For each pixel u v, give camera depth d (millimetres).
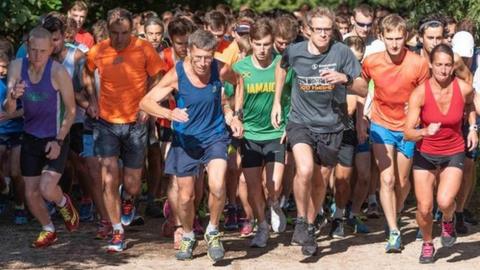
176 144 19047
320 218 22422
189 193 19078
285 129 20234
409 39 23297
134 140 20484
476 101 18922
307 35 22078
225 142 19031
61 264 19188
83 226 22500
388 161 20281
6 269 18812
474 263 19531
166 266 19094
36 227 22359
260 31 19750
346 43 21594
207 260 19562
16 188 22469
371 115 20547
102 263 19281
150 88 20625
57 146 19453
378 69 20156
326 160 19516
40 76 19578
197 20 26672
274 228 21406
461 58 20469
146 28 23266
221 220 23219
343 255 20125
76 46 21953
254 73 20062
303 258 19797
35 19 26219
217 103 19000
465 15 31094
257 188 20375
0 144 22391
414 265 19359
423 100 18609
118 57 20359
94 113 20312
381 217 24094
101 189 21000
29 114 19766
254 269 18953
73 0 30016
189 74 18781
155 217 23625
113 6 34312
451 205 18922
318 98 19281
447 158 18844
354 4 35125
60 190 20109
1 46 21906
